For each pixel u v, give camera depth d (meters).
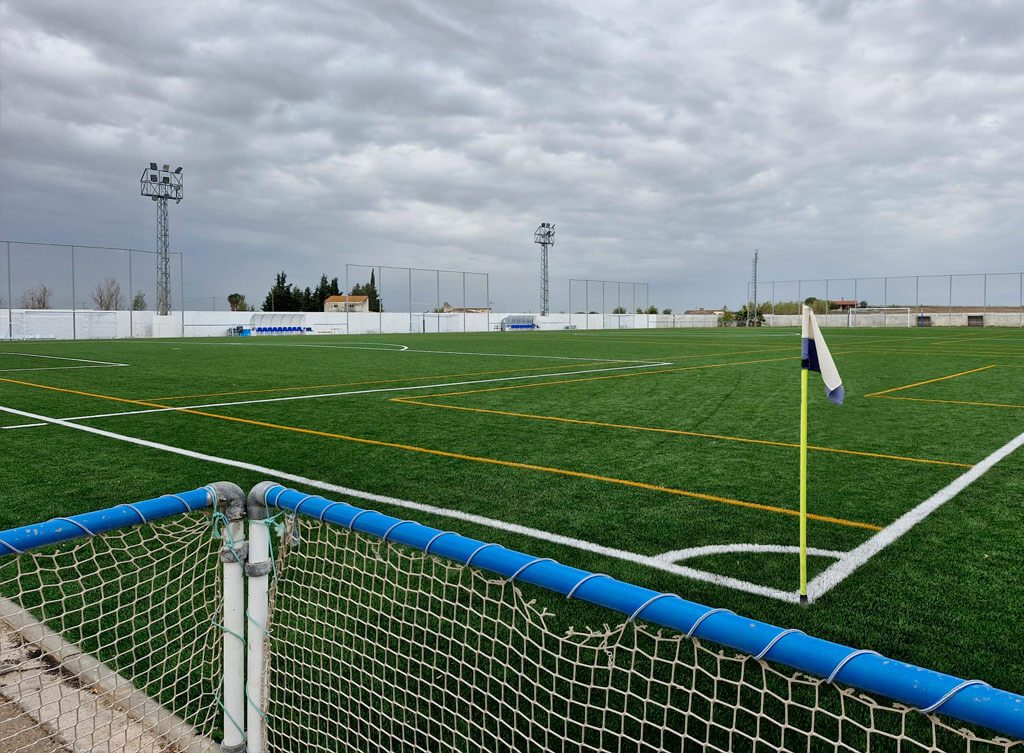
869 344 28.52
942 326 59.69
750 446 7.52
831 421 9.17
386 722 2.54
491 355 22.66
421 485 5.88
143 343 32.47
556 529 4.73
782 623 3.33
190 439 7.89
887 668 1.16
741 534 4.63
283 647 2.99
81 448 7.38
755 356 21.59
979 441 7.79
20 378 14.98
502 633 3.14
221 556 2.10
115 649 3.06
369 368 17.66
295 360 20.56
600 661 2.91
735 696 2.66
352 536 4.27
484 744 2.39
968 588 3.74
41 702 2.63
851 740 2.39
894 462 6.75
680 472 6.34
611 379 14.69
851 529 4.74
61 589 3.66
